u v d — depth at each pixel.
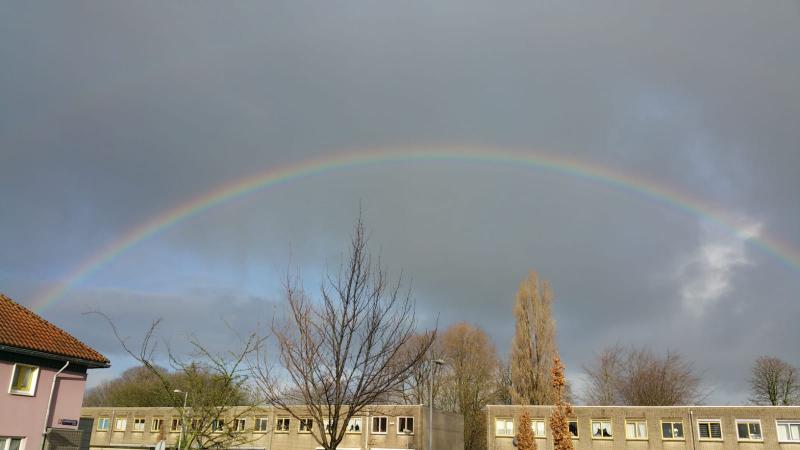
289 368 15.41
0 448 27.42
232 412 39.06
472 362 73.94
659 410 45.59
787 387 68.25
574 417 47.50
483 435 71.81
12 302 32.22
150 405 67.31
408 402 53.47
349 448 51.25
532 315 61.41
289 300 16.23
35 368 29.44
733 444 43.06
